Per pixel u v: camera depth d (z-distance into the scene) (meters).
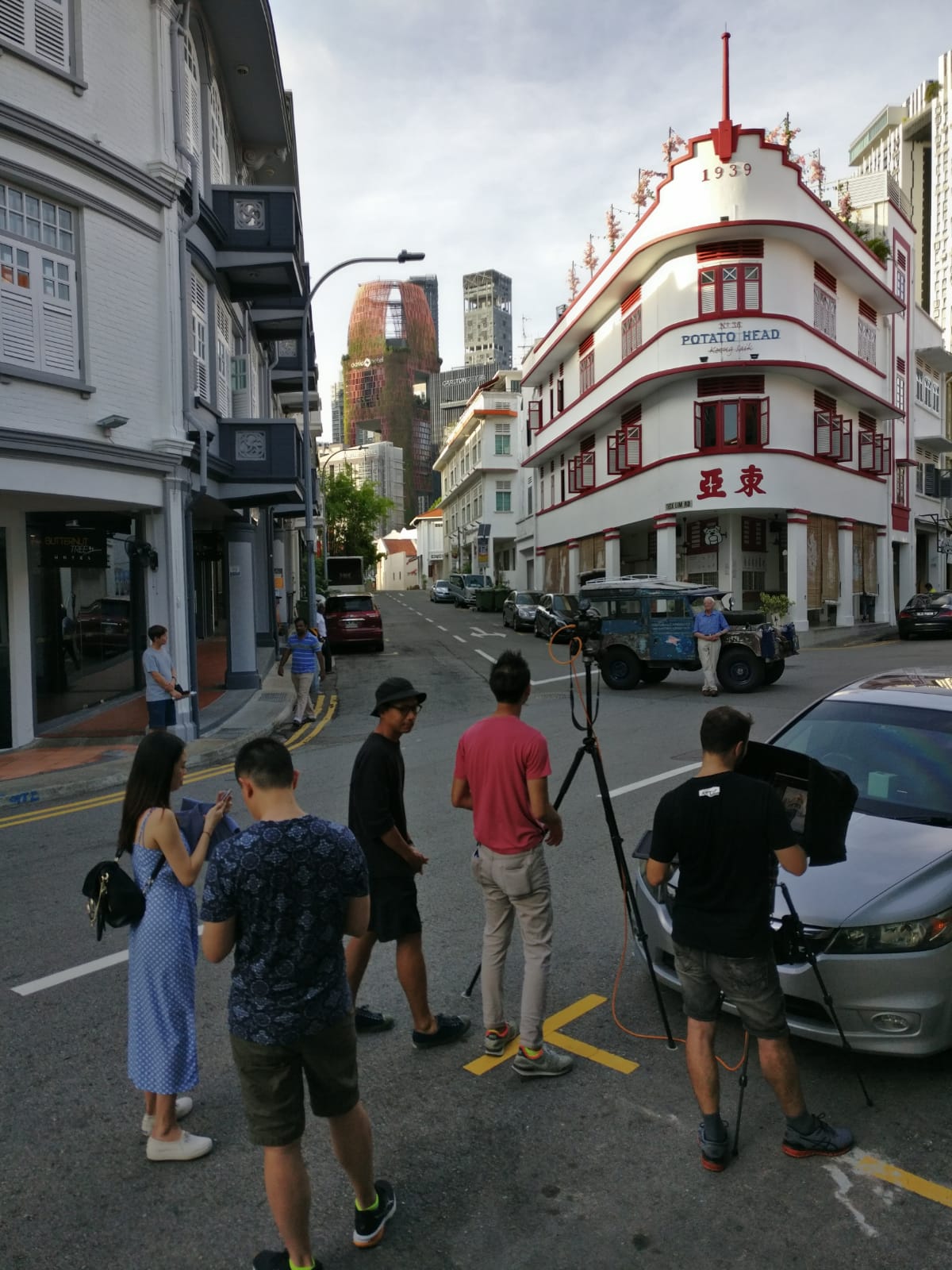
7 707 12.61
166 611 12.91
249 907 2.74
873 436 31.20
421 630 34.94
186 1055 3.60
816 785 3.59
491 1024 4.25
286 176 26.20
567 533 37.00
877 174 33.41
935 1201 3.19
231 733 13.69
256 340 21.20
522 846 4.04
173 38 13.09
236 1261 3.02
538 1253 3.00
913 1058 4.07
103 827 8.79
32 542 14.62
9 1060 4.37
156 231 12.73
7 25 10.74
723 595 16.95
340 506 64.75
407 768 10.75
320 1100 2.89
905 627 27.53
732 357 24.91
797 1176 3.34
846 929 3.80
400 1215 3.20
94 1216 3.26
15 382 10.87
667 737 12.19
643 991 4.89
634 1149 3.53
